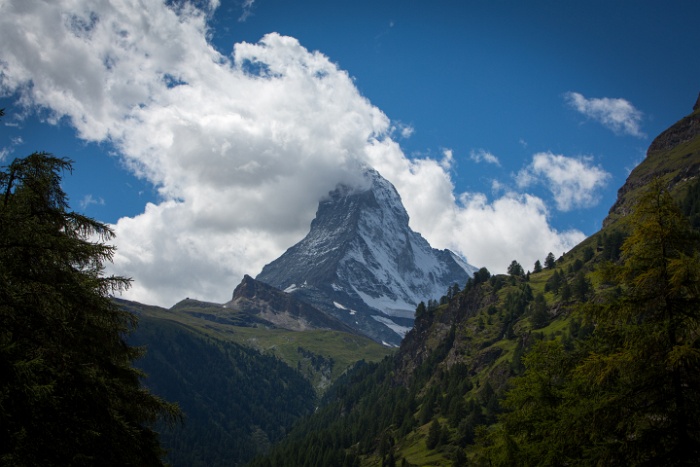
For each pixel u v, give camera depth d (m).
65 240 21.72
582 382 25.02
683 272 20.28
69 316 22.52
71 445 20.38
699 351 19.27
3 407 17.98
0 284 19.31
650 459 20.66
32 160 22.09
